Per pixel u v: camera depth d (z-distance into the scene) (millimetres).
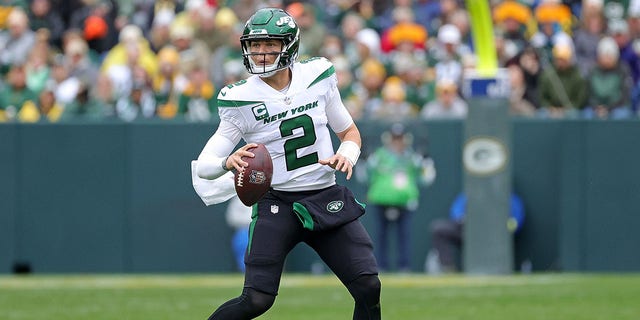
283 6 55562
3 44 55375
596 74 45000
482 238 40281
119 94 46875
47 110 46531
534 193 42469
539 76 45812
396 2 55281
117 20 56156
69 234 42875
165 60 46125
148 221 42938
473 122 40219
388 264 42125
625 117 41938
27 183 42875
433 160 42438
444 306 31078
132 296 34406
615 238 41969
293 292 35188
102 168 42875
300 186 19422
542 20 50719
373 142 42219
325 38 49688
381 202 41312
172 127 42812
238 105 19328
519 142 42500
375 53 50000
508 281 38000
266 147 19359
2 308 31375
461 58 48562
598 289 35125
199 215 43000
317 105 19562
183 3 56844
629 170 41875
